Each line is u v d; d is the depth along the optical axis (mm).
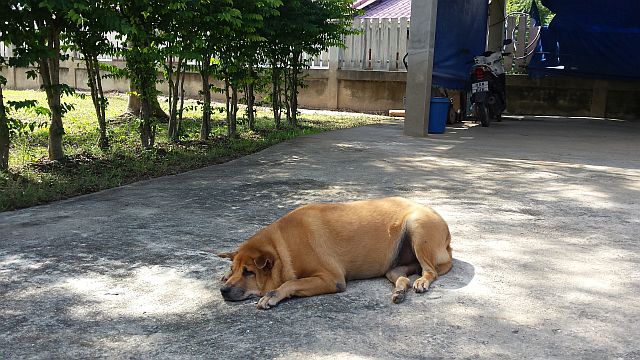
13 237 4500
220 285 3520
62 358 2654
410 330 2857
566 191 6059
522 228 4672
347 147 9289
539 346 2674
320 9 11125
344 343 2730
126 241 4391
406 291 3328
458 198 5730
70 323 3020
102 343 2795
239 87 10500
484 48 15242
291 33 10789
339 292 3359
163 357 2645
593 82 15391
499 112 13867
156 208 5406
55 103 7191
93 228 4738
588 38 14305
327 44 12070
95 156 7844
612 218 4988
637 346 2666
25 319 3068
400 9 21484
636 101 15164
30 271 3771
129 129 10555
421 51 10523
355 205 3609
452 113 13438
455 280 3525
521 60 16250
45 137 9547
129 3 7355
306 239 3336
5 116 6656
